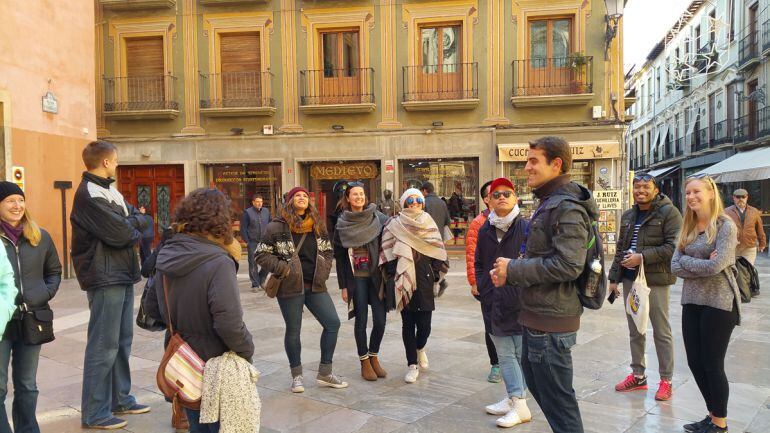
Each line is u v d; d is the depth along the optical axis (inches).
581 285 109.0
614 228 563.8
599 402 169.0
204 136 622.2
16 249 131.9
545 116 583.2
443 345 240.1
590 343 237.9
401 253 182.4
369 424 155.5
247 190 633.0
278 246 175.6
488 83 589.6
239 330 97.3
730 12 932.0
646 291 164.1
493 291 166.4
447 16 589.9
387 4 597.0
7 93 422.6
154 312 116.2
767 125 786.8
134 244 156.6
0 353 129.6
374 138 605.0
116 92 634.2
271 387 187.6
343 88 612.4
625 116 573.0
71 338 264.1
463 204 605.6
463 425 154.3
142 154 633.6
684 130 1171.9
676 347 230.8
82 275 150.9
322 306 184.4
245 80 623.2
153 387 190.9
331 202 623.8
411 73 595.2
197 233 100.0
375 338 194.2
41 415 164.7
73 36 497.4
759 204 812.0
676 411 161.3
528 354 112.1
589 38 572.7
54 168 470.6
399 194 607.8
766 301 339.3
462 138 593.3
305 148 614.5
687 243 147.6
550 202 108.3
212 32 620.4
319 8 605.9
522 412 155.0
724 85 949.2
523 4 579.5
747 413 160.9
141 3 614.2
